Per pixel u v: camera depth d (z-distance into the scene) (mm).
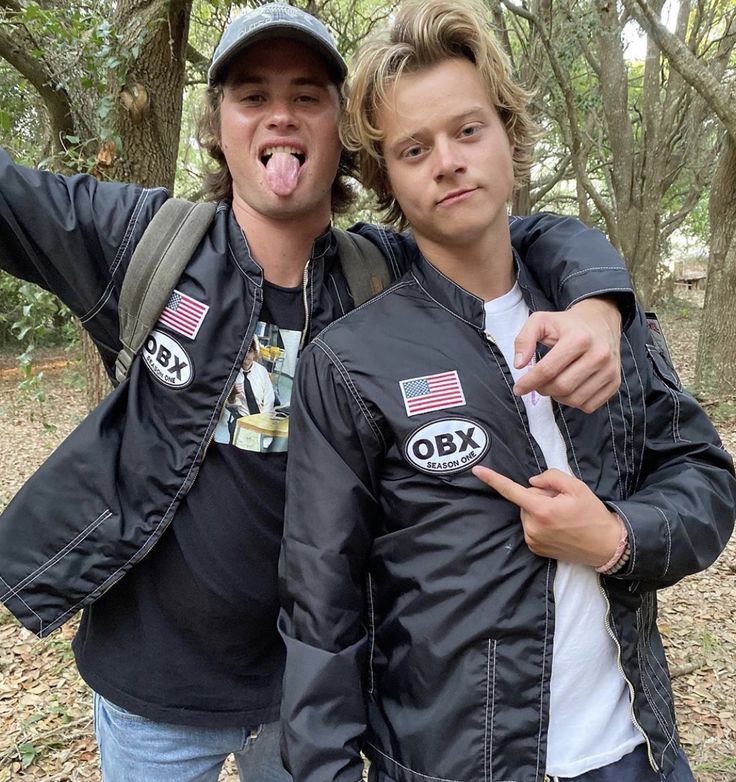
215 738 1548
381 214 1604
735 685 3184
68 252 1424
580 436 1274
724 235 8078
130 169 2939
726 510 1315
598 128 12242
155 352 1426
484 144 1247
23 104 4047
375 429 1262
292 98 1408
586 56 10203
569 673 1225
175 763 1523
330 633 1207
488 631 1183
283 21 1331
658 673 1319
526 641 1191
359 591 1275
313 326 1476
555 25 9430
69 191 1457
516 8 7832
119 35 2662
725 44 10398
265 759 1697
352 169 1625
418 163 1261
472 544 1198
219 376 1416
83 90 2986
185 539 1434
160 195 1540
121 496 1425
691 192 15867
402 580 1244
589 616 1239
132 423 1430
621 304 1277
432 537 1221
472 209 1239
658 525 1185
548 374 1084
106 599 1500
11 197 1375
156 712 1465
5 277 3289
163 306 1417
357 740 1205
